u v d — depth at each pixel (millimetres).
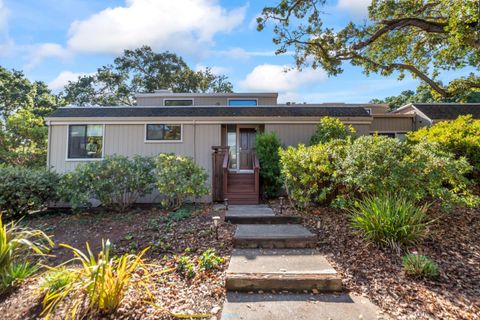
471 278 3170
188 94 15391
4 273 3045
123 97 27156
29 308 2617
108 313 2480
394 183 4484
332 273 3256
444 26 8031
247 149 11602
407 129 15117
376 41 10867
